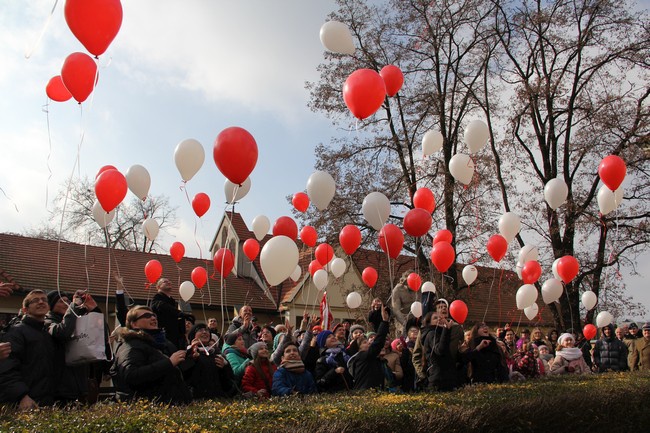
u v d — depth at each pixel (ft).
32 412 12.00
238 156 20.48
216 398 17.13
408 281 31.55
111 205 23.11
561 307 57.41
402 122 61.72
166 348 17.70
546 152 60.18
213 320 27.45
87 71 20.76
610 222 55.83
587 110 58.29
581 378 27.12
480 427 16.52
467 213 58.34
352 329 24.50
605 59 58.23
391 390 22.94
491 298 90.63
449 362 21.99
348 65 61.62
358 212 61.72
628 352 37.04
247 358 22.13
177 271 76.07
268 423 12.38
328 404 15.25
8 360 14.70
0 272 56.65
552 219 57.06
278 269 22.20
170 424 11.39
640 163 56.70
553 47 59.57
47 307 16.38
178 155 25.48
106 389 26.40
